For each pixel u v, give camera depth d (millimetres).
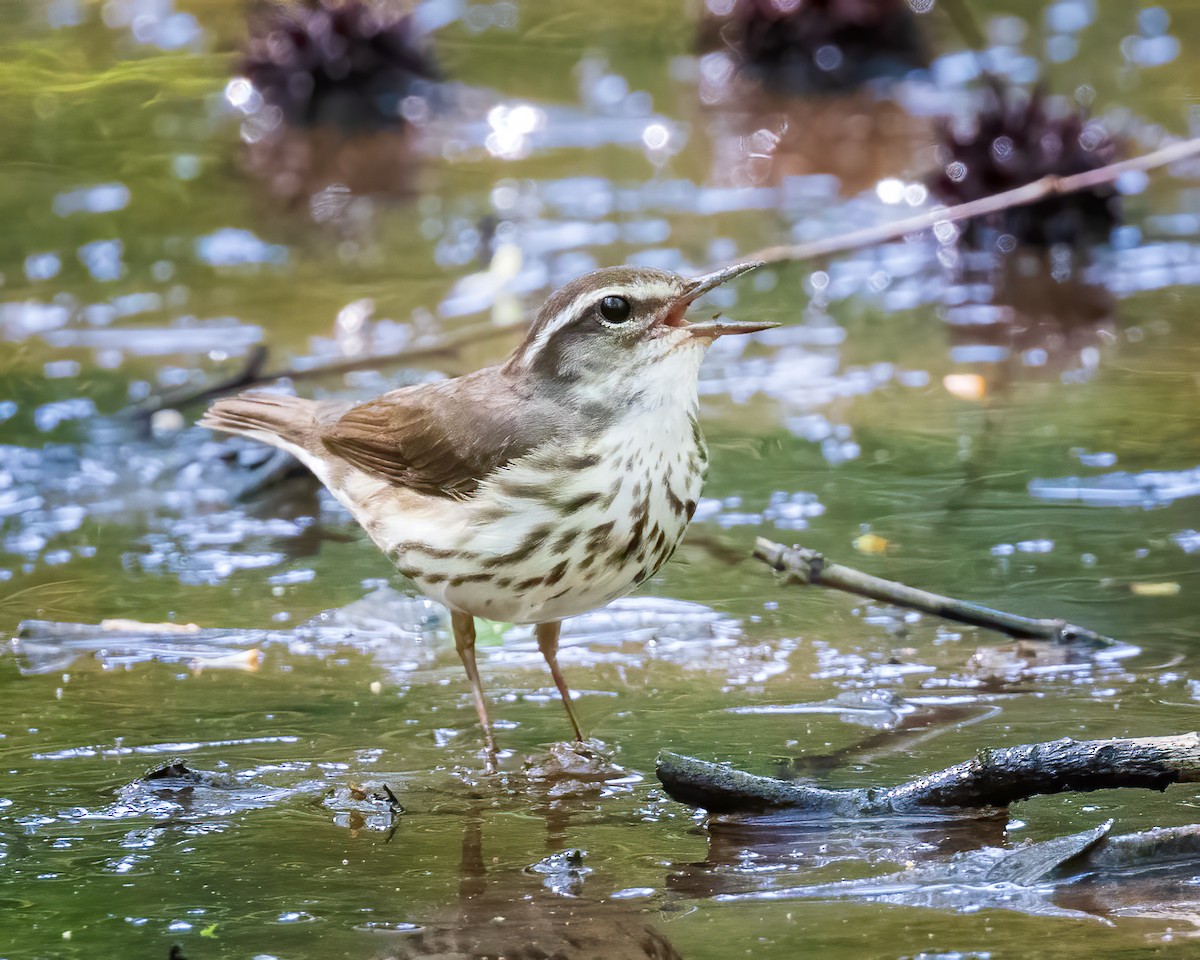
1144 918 6688
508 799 8305
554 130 21531
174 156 21047
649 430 9109
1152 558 11305
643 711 9469
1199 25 24219
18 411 14539
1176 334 15430
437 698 9789
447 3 26641
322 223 18938
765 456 13375
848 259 17703
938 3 23750
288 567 11906
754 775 8086
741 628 10695
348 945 6656
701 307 16547
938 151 18500
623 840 7734
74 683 9938
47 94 22922
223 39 24656
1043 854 7230
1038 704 9258
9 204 19656
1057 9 25359
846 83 22562
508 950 6570
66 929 6871
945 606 10266
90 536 12438
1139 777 7781
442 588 9547
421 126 21844
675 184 19547
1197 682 9461
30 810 8188
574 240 17734
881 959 6359
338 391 14477
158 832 7914
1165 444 13219
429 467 9375
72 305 16859
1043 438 13438
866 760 8586
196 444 14039
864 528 11977
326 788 8461
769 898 7000
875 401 14352
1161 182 19859
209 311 16594
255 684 9953
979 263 17562
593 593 9344
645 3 26500
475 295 16516
